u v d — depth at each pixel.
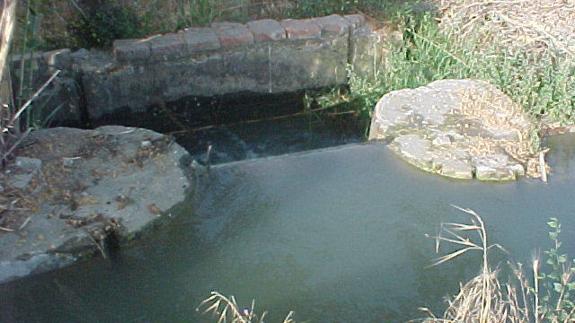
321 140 5.04
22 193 3.53
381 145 4.28
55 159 3.83
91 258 3.32
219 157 4.81
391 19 5.54
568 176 3.98
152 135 4.12
